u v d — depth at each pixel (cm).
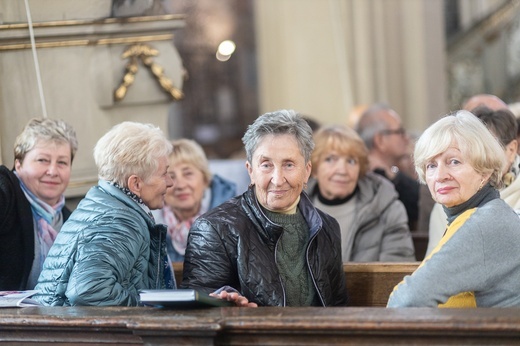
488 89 1864
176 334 428
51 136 587
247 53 1953
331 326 413
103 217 516
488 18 1867
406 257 699
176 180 746
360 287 584
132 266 513
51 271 519
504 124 619
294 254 529
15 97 685
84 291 487
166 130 764
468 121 485
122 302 495
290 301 520
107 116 728
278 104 1686
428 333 407
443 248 455
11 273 577
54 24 691
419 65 1548
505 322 399
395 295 456
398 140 966
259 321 422
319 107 1600
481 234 452
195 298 443
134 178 540
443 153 481
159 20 738
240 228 520
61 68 704
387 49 1548
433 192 486
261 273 513
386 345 413
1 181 572
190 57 1920
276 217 528
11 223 574
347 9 1550
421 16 1545
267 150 518
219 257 519
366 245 700
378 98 1545
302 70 1606
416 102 1550
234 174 1009
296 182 519
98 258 497
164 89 747
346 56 1552
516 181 614
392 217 707
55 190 589
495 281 455
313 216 530
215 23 1923
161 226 542
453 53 1866
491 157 478
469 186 478
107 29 714
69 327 450
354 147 708
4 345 464
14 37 678
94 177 721
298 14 1605
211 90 1953
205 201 802
